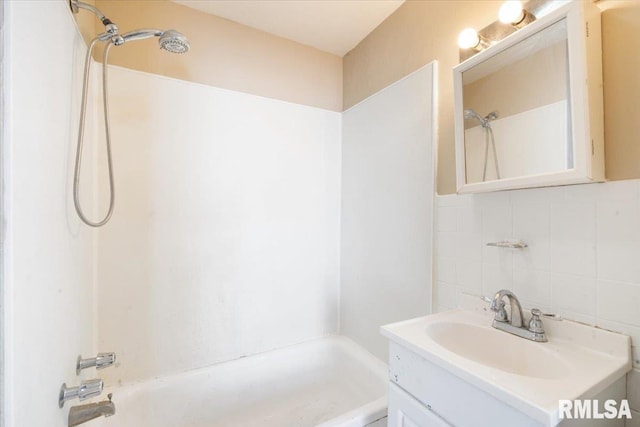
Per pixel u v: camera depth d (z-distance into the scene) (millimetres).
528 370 905
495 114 1108
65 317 909
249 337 1792
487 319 1127
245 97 1789
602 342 845
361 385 1690
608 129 858
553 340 931
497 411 690
